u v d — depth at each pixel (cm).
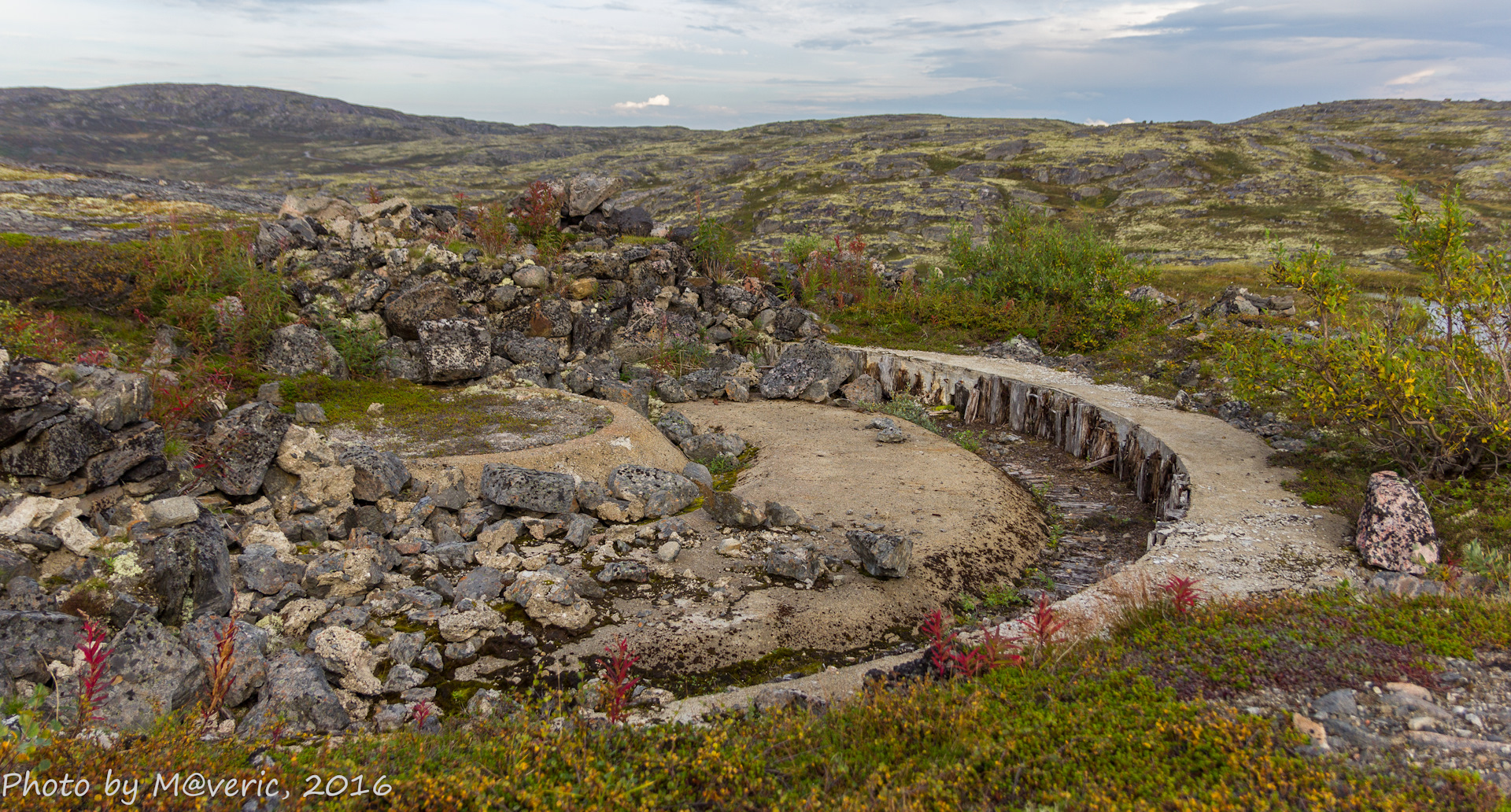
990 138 16450
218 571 606
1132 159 11869
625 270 1820
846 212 10200
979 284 2169
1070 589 850
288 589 663
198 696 485
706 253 2156
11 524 578
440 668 614
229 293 1289
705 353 1795
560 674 614
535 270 1675
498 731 436
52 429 652
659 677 630
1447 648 468
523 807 351
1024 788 355
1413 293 2491
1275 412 1265
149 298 1179
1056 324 1944
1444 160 11006
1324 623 515
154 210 1839
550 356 1526
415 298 1446
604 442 1080
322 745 431
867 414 1545
